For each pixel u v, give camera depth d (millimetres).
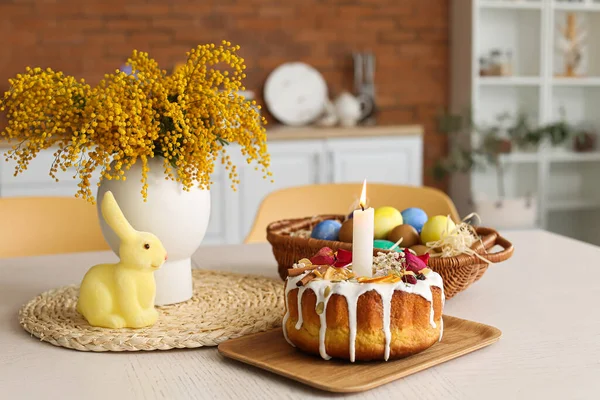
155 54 4285
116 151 1573
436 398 1331
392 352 1391
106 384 1381
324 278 1416
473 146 4504
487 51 4715
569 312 1603
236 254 1995
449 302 1650
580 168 5035
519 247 2008
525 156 4539
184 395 1349
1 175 3543
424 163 4793
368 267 1442
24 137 1550
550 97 4855
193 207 1610
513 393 1342
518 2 4445
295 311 1424
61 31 4145
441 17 4703
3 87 4078
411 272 1425
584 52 4863
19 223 2188
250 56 4430
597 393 1342
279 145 3910
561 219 5102
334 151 4000
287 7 4453
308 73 4484
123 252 1504
